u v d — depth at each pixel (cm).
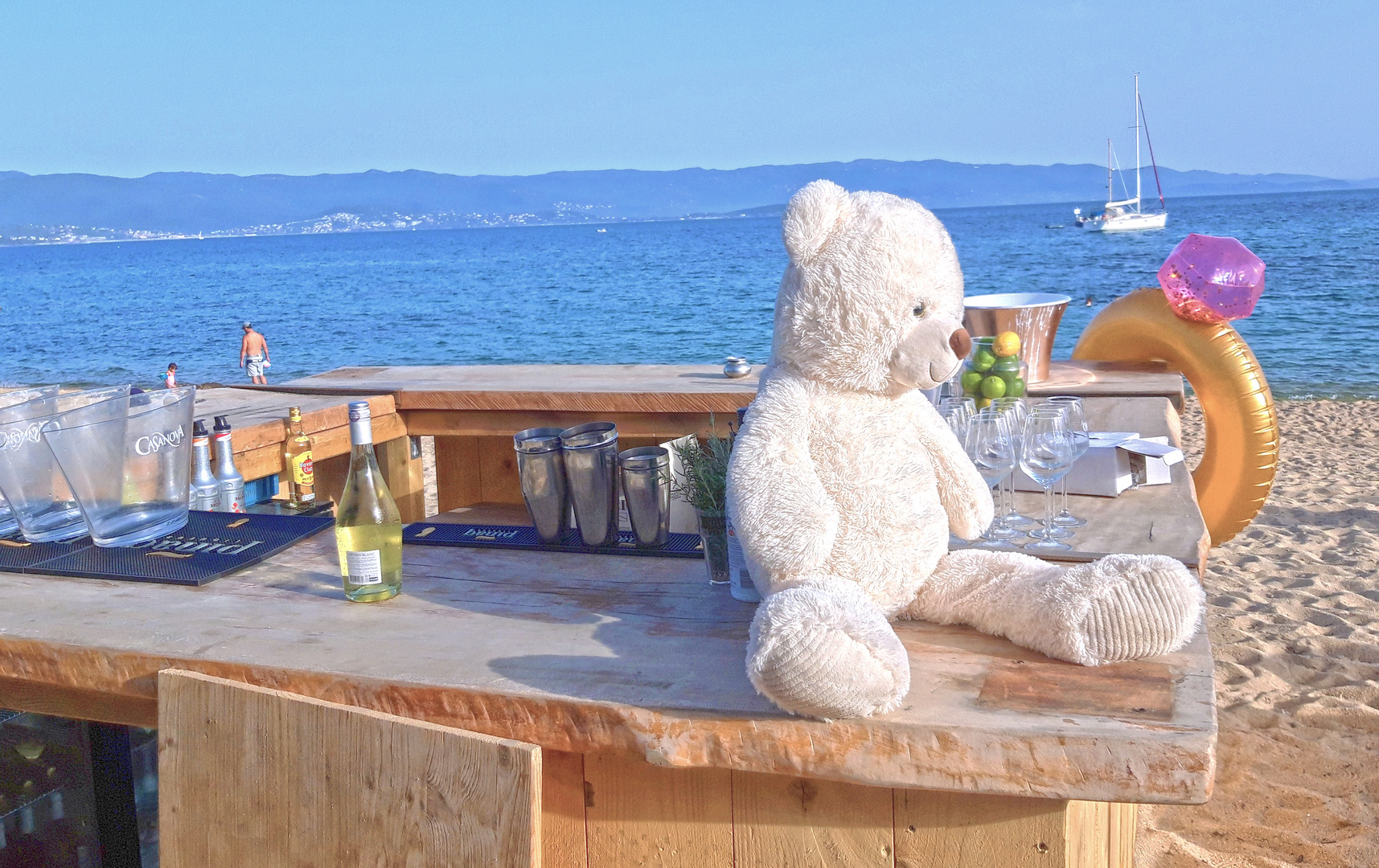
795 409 131
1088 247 5609
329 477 326
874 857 126
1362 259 3225
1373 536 546
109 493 185
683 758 116
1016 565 136
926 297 128
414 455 336
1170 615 121
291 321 3269
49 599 162
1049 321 332
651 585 162
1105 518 195
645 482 175
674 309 3080
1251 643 397
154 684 141
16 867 183
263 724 132
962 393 248
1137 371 347
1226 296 324
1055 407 186
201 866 136
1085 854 139
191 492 221
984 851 121
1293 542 542
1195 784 103
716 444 158
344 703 129
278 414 290
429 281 4919
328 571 175
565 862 143
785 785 129
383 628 146
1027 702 114
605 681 125
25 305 4375
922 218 131
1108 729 106
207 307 3922
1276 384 1420
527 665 130
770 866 132
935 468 139
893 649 108
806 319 130
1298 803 286
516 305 3478
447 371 382
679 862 136
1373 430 972
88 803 187
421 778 121
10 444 186
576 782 140
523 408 315
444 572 172
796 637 106
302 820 129
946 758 109
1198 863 259
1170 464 224
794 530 124
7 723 182
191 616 153
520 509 244
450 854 119
